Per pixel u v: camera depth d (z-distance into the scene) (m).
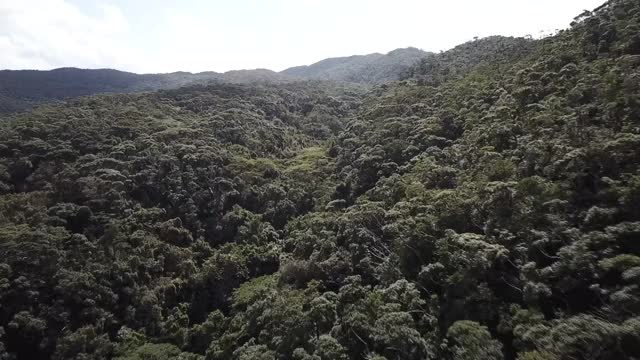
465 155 56.22
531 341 27.52
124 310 54.78
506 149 50.50
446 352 31.52
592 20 70.94
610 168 35.12
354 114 131.00
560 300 31.23
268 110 130.88
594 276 29.05
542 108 52.06
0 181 67.50
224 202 75.44
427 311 36.12
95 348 49.34
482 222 40.34
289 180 84.38
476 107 69.44
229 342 47.50
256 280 60.97
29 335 48.81
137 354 48.56
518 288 33.06
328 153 97.06
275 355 40.16
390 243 49.47
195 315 58.72
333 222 62.03
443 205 43.81
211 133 96.69
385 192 59.31
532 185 37.28
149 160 77.06
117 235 61.22
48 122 87.56
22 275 51.88
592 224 31.95
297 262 55.44
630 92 41.59
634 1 67.88
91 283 53.69
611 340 23.50
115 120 92.25
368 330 35.53
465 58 133.62
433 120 73.56
